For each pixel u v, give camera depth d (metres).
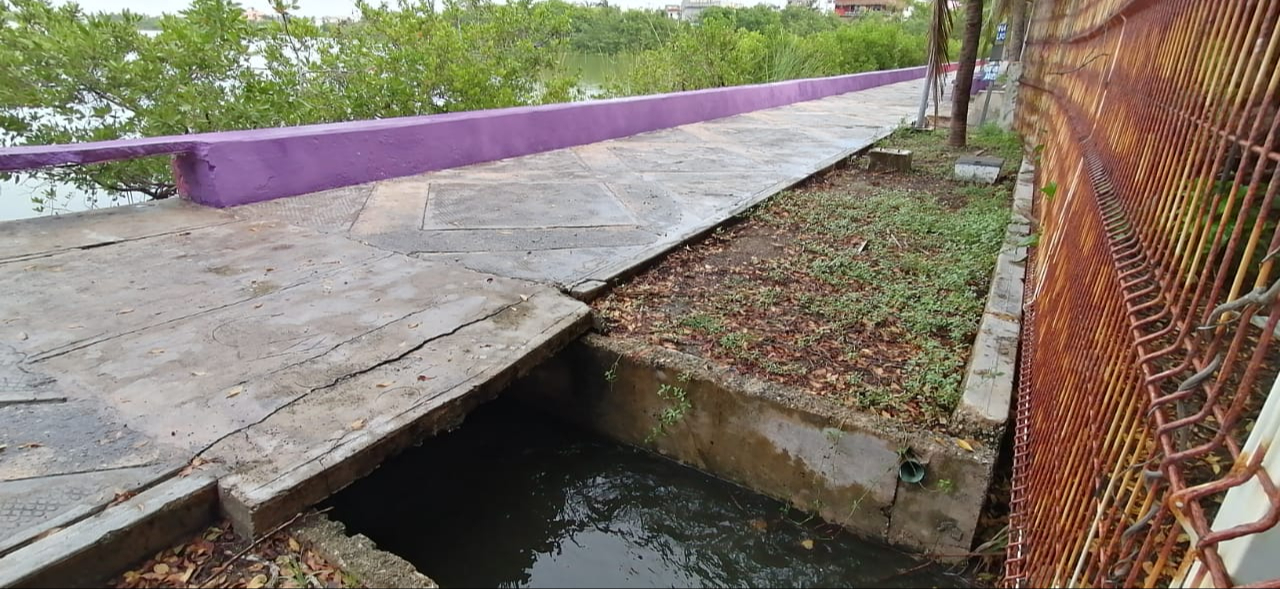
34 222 4.51
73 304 3.31
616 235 4.80
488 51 9.38
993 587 2.44
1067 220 3.06
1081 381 1.82
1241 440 2.08
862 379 2.98
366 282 3.74
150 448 2.24
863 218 5.52
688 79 14.89
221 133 5.34
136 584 1.89
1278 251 0.88
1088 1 5.15
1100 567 1.26
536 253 4.34
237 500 2.04
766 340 3.35
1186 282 1.28
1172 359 1.65
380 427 2.42
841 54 22.28
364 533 2.76
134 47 6.24
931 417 2.68
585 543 2.92
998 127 10.49
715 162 7.66
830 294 3.93
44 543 1.80
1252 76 1.28
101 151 4.38
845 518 2.78
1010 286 3.82
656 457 3.28
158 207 5.00
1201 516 0.91
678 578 2.73
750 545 2.83
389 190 5.86
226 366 2.79
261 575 1.94
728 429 2.97
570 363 3.41
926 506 2.57
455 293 3.63
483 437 3.46
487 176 6.59
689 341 3.33
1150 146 1.87
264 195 5.30
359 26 8.57
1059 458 1.83
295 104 7.03
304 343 3.01
